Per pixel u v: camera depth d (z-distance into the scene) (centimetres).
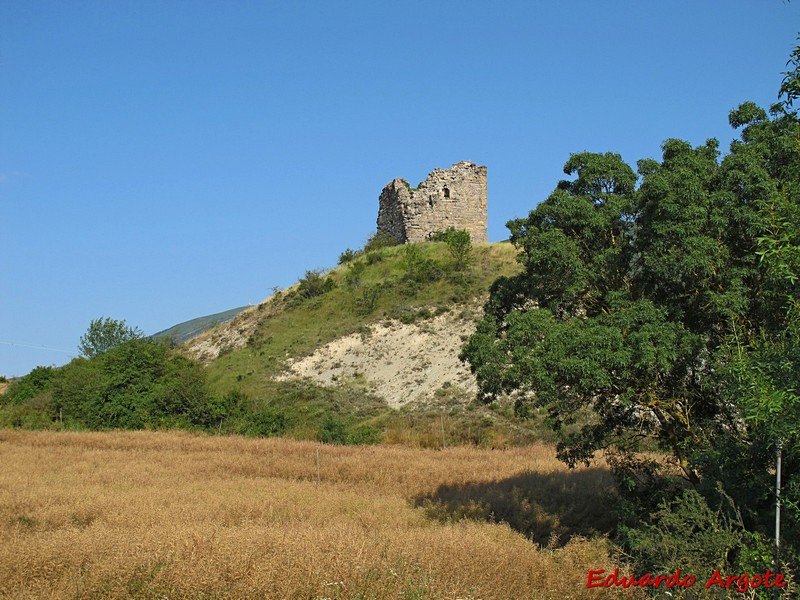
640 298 1506
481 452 3241
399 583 973
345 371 4969
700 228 1419
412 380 4669
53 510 1712
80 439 3847
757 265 1403
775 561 970
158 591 948
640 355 1377
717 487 1152
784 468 1184
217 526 1391
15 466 2766
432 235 6612
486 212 6769
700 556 1048
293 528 1421
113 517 1600
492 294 1822
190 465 2867
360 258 6650
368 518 1748
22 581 1042
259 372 5184
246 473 2720
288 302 6309
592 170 1666
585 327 1489
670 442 1586
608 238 1638
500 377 1533
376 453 3259
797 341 1009
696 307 1493
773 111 1585
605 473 2380
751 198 1416
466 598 954
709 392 1502
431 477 2575
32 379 6066
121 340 6919
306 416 4419
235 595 937
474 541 1335
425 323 5247
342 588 947
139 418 4606
